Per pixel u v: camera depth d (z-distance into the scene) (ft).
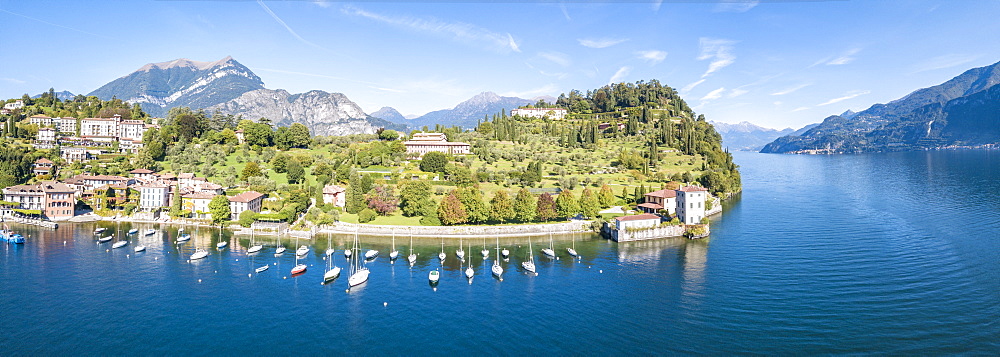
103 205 646.33
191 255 469.16
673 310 334.85
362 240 536.42
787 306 338.54
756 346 281.74
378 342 289.74
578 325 312.29
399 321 318.86
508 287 383.04
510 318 323.16
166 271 418.92
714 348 280.31
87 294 362.12
